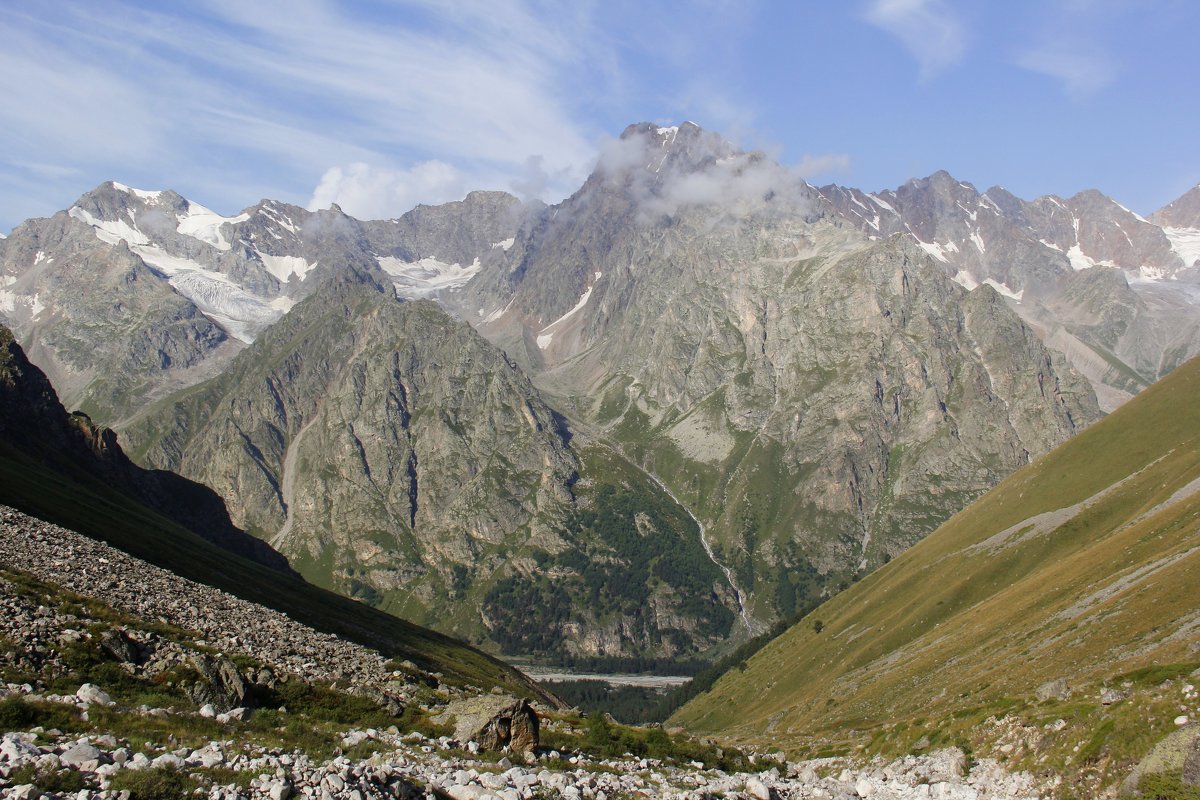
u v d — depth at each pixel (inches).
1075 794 2169.0
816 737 5659.5
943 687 5457.7
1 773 1291.8
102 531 4982.8
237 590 5226.4
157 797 1296.8
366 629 6107.3
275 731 1908.2
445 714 2397.9
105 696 1825.8
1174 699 2193.7
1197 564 4434.1
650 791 1979.6
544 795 1742.1
